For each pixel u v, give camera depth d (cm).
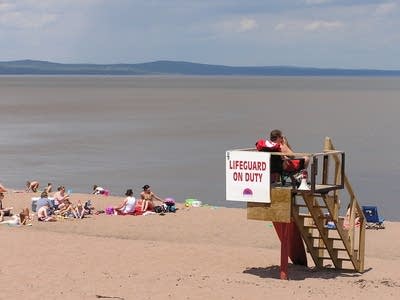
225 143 6359
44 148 5853
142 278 1418
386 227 2378
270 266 1653
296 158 1455
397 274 1605
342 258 1689
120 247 1791
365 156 5394
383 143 6312
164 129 7919
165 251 1756
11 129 7831
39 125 8431
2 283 1352
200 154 5541
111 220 2433
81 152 5594
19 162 4928
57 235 1952
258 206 1453
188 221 2425
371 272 1627
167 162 5047
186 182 4141
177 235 2200
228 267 1616
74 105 13625
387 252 1980
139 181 4150
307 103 14812
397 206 3422
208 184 4075
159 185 4025
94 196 2994
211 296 1273
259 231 2270
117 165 4841
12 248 1736
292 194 1456
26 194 3042
